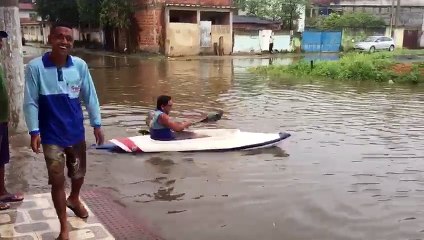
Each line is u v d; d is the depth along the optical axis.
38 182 5.84
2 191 4.94
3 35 4.68
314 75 20.86
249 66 25.81
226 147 7.59
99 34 40.50
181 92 15.02
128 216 4.88
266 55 36.34
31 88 3.84
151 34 33.41
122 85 16.77
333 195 5.69
